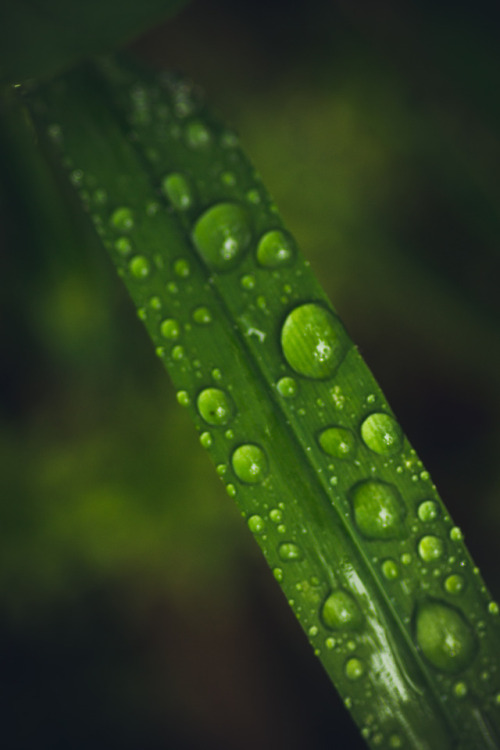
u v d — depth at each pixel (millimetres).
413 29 150
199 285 134
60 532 161
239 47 159
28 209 150
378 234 161
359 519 132
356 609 132
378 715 132
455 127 153
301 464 132
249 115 160
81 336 159
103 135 135
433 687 132
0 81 130
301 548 132
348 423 133
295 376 133
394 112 155
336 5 153
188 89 135
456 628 132
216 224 134
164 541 162
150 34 160
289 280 134
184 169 135
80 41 130
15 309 158
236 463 133
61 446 162
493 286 160
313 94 158
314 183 161
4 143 147
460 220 160
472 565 132
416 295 162
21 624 162
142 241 134
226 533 162
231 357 133
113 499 161
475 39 147
